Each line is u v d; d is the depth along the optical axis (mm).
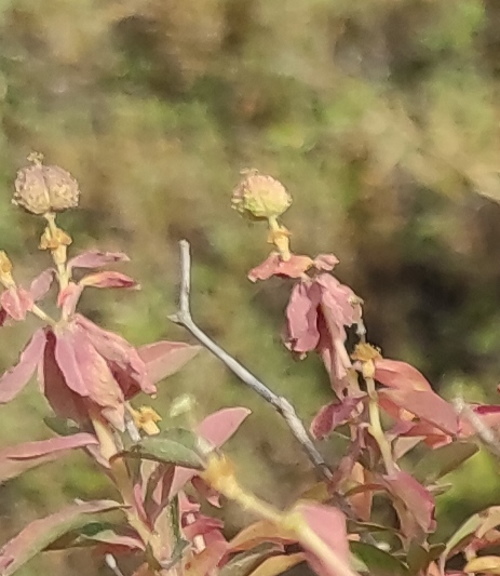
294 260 346
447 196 833
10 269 339
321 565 324
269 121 899
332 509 326
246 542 332
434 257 854
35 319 750
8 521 749
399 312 881
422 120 849
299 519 324
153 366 346
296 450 762
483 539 344
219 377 802
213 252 895
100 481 722
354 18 892
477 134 832
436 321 871
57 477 733
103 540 338
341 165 857
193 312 864
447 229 832
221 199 898
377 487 340
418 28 895
